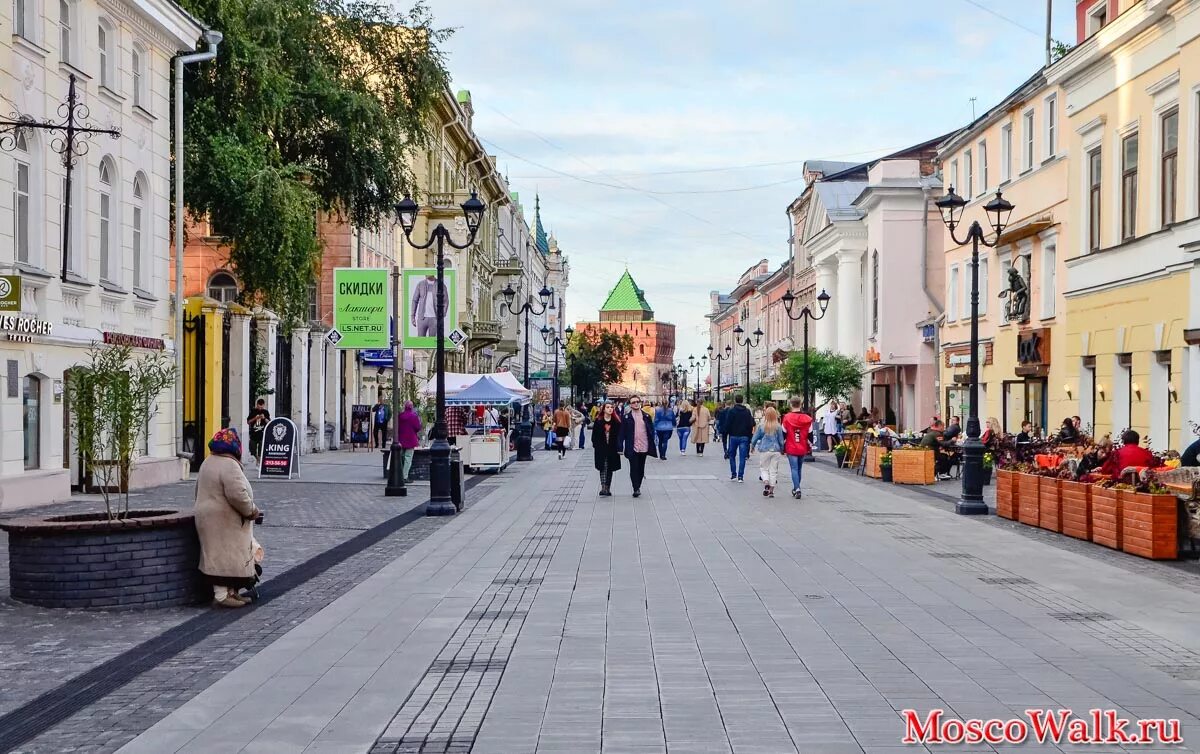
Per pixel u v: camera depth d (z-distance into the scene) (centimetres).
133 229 2720
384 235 5659
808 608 1151
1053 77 3231
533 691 823
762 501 2428
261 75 3047
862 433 3684
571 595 1231
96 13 2481
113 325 2581
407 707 784
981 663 906
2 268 2053
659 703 787
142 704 800
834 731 719
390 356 4606
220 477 1174
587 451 5131
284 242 3031
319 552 1598
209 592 1204
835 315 6856
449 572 1406
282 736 719
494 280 9262
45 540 1151
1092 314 3012
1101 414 2953
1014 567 1445
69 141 2112
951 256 4494
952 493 2677
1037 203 3528
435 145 6569
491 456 3466
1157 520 1506
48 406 2270
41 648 982
